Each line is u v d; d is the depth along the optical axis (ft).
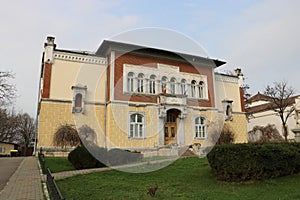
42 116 50.31
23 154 97.25
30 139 153.69
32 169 31.63
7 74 62.75
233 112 71.56
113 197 16.78
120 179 22.88
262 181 20.07
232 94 73.67
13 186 21.18
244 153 20.17
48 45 53.83
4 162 41.16
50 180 13.20
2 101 64.08
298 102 80.79
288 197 15.79
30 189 19.90
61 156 47.57
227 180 20.53
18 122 144.56
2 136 127.34
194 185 19.81
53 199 11.21
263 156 20.52
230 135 43.52
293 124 82.74
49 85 52.08
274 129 83.20
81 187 20.17
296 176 21.48
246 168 19.89
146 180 22.00
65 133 47.80
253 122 98.68
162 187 19.31
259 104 107.04
